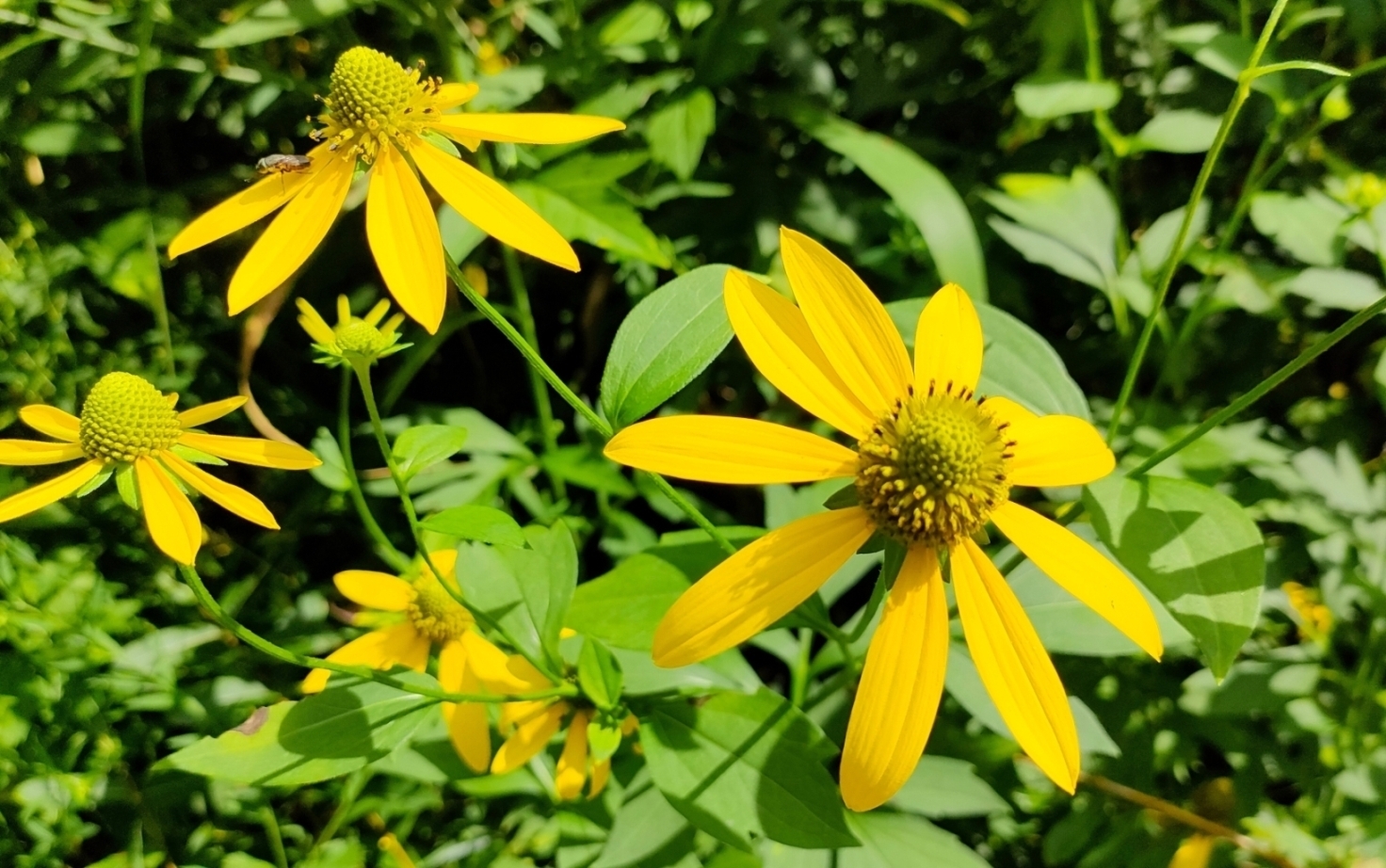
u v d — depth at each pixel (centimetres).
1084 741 20
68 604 22
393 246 16
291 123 31
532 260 32
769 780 17
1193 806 24
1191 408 28
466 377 34
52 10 29
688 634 14
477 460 28
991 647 14
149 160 31
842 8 34
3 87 27
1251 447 24
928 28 33
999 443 15
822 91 31
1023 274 32
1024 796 24
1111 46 31
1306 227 23
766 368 15
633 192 30
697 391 30
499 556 20
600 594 19
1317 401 28
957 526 15
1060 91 26
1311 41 30
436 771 23
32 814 21
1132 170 32
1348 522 24
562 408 33
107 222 28
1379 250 22
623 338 17
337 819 23
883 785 14
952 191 26
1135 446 24
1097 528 17
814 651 29
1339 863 21
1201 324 29
